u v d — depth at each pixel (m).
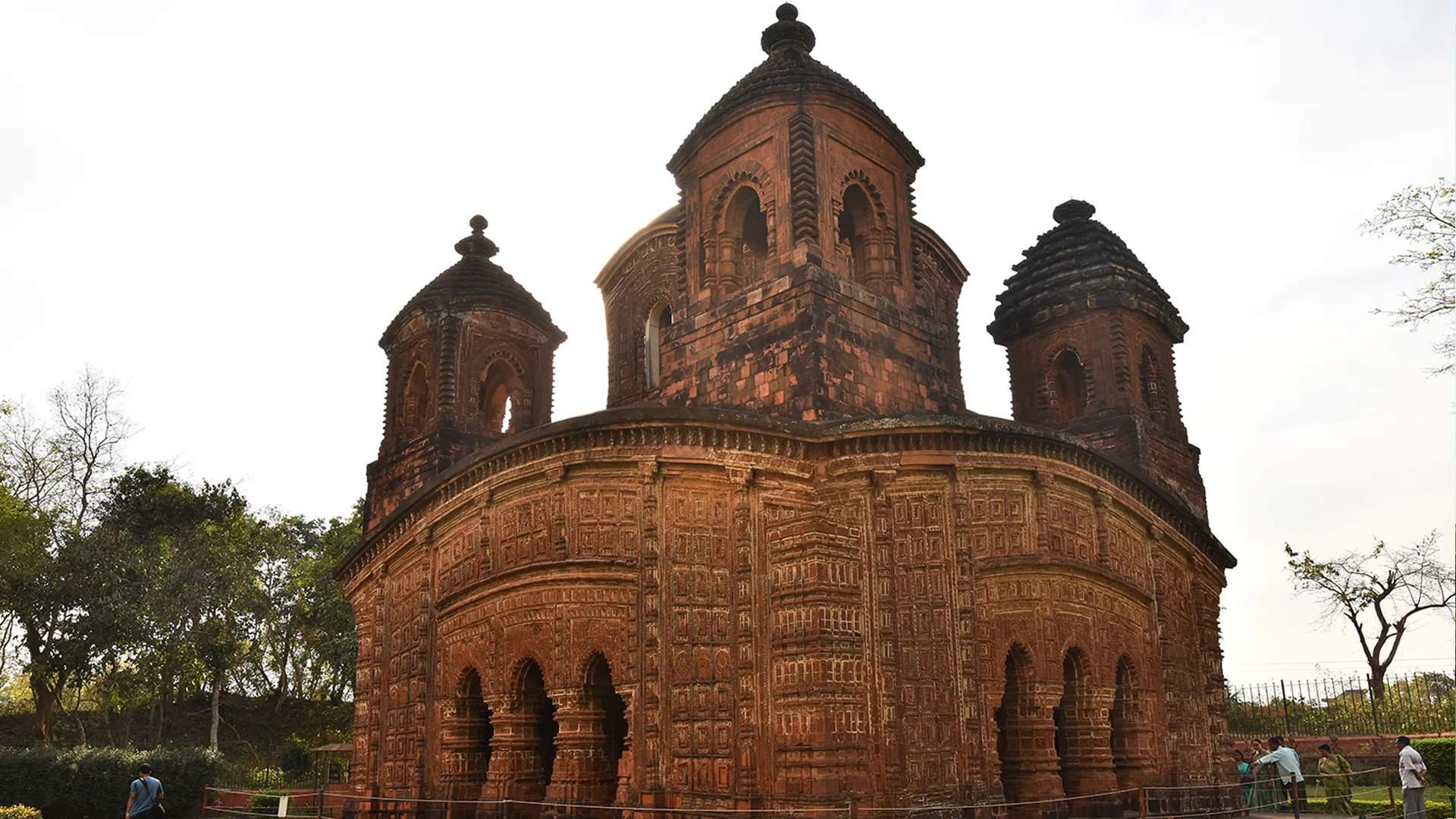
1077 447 21.03
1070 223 32.38
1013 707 19.53
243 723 50.38
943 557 19.19
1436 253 20.88
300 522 53.00
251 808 29.20
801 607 17.31
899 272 24.62
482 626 20.58
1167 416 30.88
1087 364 29.86
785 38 25.62
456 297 32.03
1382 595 39.31
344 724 46.94
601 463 19.41
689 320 24.28
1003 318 31.62
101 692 44.09
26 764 28.42
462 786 20.69
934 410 24.00
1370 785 27.91
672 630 18.41
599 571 18.84
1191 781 23.28
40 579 38.88
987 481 20.00
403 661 23.98
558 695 18.61
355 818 25.09
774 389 21.81
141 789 18.53
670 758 17.78
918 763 17.95
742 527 18.88
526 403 32.56
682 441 19.28
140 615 38.38
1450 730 31.69
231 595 41.78
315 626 50.91
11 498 37.94
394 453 32.09
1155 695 22.31
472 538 21.48
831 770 16.36
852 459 19.67
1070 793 20.03
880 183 24.95
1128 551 22.77
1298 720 34.84
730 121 24.20
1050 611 19.73
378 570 25.98
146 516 45.34
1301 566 40.81
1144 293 30.64
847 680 17.02
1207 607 26.80
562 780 18.11
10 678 52.62
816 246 22.23
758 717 17.77
